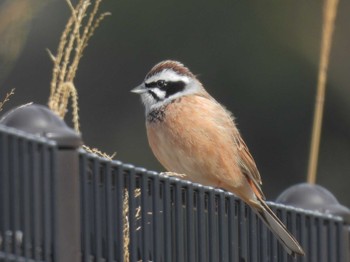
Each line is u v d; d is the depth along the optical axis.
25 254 7.78
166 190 9.02
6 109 22.73
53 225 7.91
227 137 11.77
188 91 11.96
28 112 8.22
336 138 24.56
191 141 11.71
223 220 9.59
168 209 9.02
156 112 11.91
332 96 24.58
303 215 10.66
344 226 11.05
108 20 24.25
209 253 9.42
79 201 8.19
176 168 11.92
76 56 10.20
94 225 8.39
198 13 24.56
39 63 22.81
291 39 24.58
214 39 24.56
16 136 7.73
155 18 24.45
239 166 11.87
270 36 24.59
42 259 7.89
